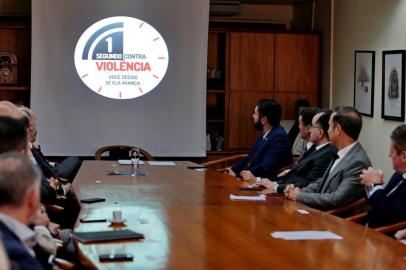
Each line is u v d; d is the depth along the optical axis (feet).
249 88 29.73
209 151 29.25
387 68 24.25
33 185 7.73
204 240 11.41
